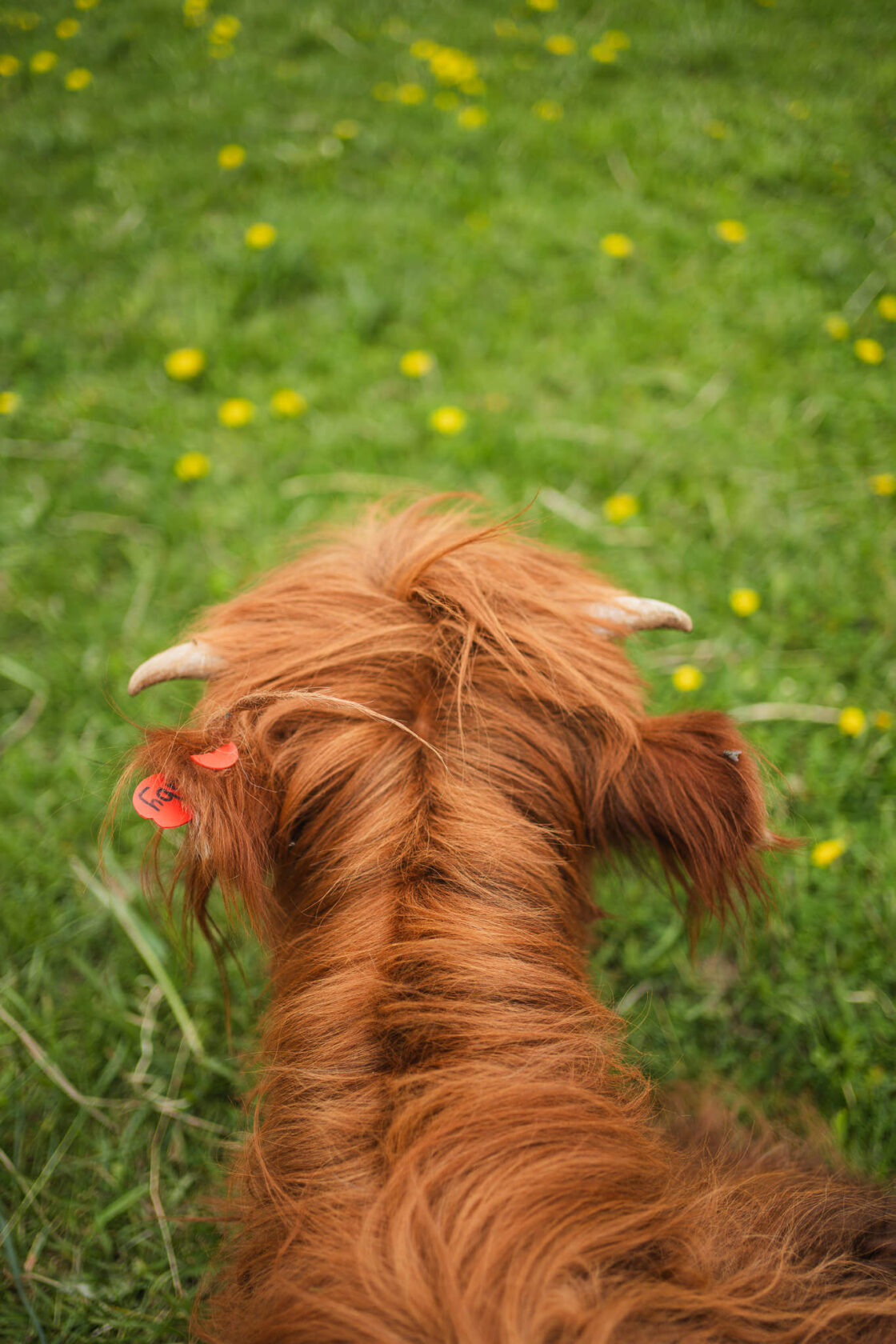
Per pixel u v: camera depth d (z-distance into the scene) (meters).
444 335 3.35
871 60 4.76
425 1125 0.97
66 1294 1.75
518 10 4.98
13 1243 1.78
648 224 3.74
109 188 3.92
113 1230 1.85
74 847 2.29
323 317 3.41
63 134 4.11
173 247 3.69
